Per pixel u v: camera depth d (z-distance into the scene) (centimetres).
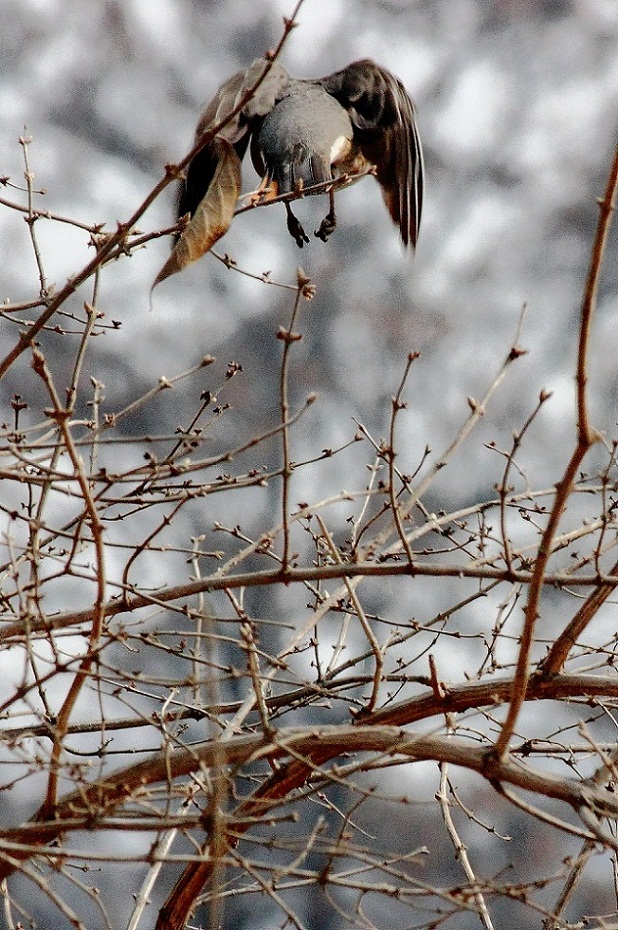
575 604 1867
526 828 1606
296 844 509
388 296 2797
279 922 1569
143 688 1381
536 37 3406
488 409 2573
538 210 3091
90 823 448
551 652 562
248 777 555
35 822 490
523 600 1460
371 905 1488
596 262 421
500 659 1788
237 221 2814
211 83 3272
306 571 526
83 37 3222
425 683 607
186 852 1453
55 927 1504
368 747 507
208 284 2700
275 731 484
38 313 2311
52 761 459
